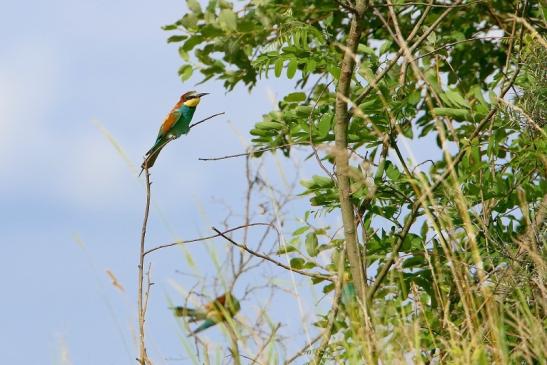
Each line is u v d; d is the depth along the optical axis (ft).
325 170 35.35
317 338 26.55
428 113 48.06
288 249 34.91
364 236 36.32
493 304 26.68
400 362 23.59
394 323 26.91
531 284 30.48
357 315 27.17
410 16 50.78
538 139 35.47
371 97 38.01
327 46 43.62
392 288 33.76
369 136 37.37
